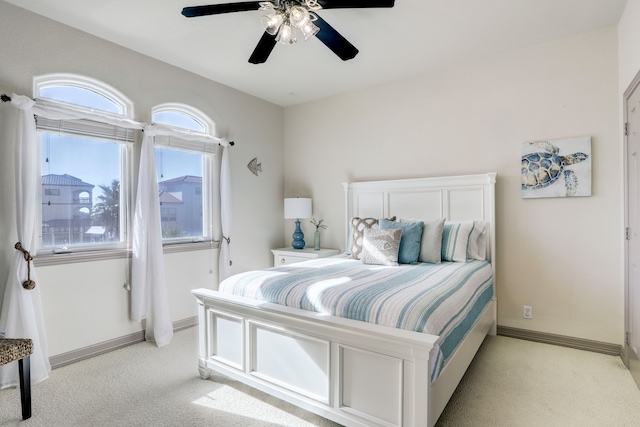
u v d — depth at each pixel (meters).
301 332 1.85
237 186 4.06
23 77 2.43
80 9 2.44
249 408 2.02
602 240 2.79
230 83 3.87
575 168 2.87
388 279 2.21
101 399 2.12
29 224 2.35
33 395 2.17
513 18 2.60
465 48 3.08
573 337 2.91
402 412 1.51
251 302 2.04
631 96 2.40
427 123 3.61
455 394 2.16
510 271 3.17
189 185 3.61
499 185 3.22
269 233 4.49
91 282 2.80
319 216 4.43
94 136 2.82
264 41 2.27
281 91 4.13
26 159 2.34
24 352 1.90
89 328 2.78
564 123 2.92
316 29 1.97
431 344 1.38
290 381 1.92
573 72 2.88
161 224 3.34
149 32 2.77
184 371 2.51
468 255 3.11
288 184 4.70
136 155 3.09
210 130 3.78
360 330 1.58
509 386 2.25
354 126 4.11
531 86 3.06
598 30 2.78
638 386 2.22
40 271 2.52
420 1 2.37
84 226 2.81
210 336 2.32
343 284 2.05
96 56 2.82
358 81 3.83
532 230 3.07
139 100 3.11
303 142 4.55
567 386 2.25
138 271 2.99
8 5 2.36
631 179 2.43
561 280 2.96
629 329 2.49
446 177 3.41
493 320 3.16
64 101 2.68
